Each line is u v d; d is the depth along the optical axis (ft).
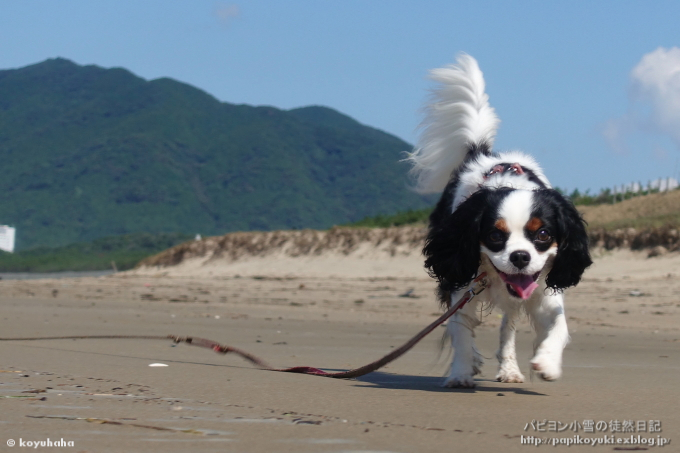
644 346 25.30
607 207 79.05
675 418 12.12
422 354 22.58
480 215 15.17
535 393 15.01
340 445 9.75
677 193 76.74
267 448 9.48
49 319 34.14
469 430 10.96
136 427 10.55
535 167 18.20
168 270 94.94
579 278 15.56
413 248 81.20
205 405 12.57
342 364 20.07
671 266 58.70
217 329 30.81
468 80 22.17
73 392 13.61
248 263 90.02
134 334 27.68
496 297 16.22
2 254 213.05
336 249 85.97
